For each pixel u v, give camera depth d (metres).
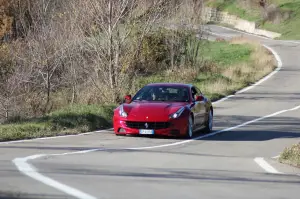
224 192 22.22
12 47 69.44
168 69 90.88
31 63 62.38
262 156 33.50
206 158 31.44
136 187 22.41
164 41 90.75
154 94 43.28
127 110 40.50
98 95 57.91
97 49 59.12
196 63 98.06
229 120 55.25
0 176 23.56
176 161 29.78
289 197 21.91
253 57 122.38
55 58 62.50
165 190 22.06
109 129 45.47
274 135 44.56
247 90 85.06
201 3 100.06
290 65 118.50
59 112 49.12
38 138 38.69
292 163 30.08
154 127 39.53
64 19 65.06
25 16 84.12
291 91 84.25
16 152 31.03
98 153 31.53
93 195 20.62
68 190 21.25
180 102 42.16
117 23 58.72
